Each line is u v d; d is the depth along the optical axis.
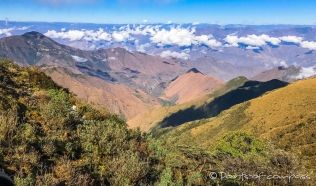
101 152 10.77
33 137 9.02
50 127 11.09
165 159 13.58
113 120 16.69
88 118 14.88
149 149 13.39
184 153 15.19
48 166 8.15
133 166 9.97
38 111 12.15
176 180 11.18
